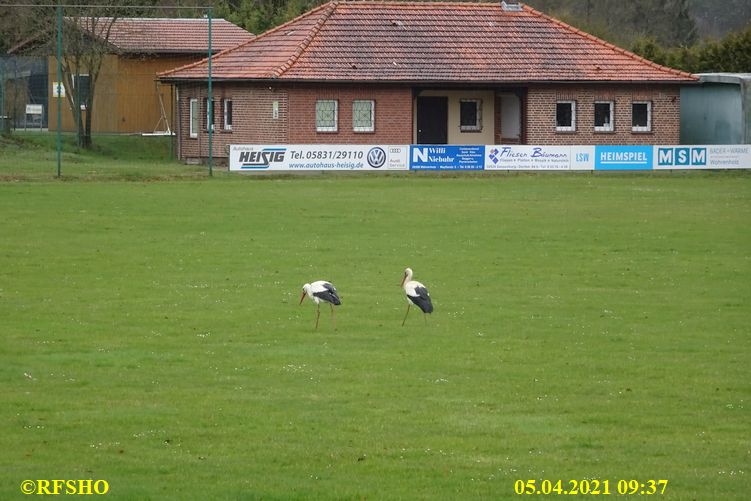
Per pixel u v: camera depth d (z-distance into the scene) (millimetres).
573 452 19234
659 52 99750
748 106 80500
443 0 116438
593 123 80500
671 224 49719
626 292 34312
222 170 71375
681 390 23344
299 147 69250
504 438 19969
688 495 17156
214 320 29719
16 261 38125
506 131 83000
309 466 18328
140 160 79688
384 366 25078
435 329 28953
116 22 88500
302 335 28172
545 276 36781
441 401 22344
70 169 68750
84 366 24875
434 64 78062
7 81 91000
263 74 74938
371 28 80188
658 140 81688
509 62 79562
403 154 70812
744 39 97188
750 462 18781
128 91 89625
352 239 43969
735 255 41469
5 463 18375
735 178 71312
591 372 24797
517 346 27141
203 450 19141
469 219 50281
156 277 35719
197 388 23172
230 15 108938
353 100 76375
